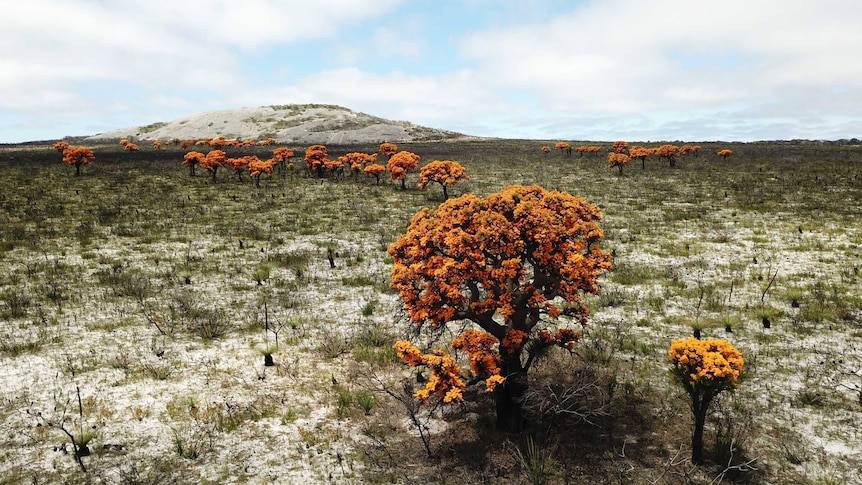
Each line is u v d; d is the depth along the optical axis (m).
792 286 14.27
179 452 7.14
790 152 64.06
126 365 9.70
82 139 127.75
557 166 53.53
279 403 8.63
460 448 7.38
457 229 7.30
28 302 12.88
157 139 121.88
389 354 10.52
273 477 6.67
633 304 13.46
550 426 7.53
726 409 8.23
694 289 14.48
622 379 9.38
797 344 10.59
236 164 41.84
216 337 11.35
